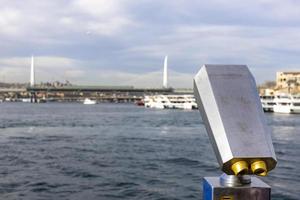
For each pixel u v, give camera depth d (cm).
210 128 316
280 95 15688
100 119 10669
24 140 5303
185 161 3516
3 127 7619
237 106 316
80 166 3131
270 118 11900
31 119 10400
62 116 12175
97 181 2538
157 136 6169
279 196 2178
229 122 308
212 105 318
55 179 2580
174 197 2127
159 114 14288
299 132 7100
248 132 304
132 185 2428
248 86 326
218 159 309
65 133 6512
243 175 314
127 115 13300
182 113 15400
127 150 4297
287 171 3000
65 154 3866
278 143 5266
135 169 3047
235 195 312
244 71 335
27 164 3195
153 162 3431
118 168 3067
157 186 2406
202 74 334
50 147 4478
